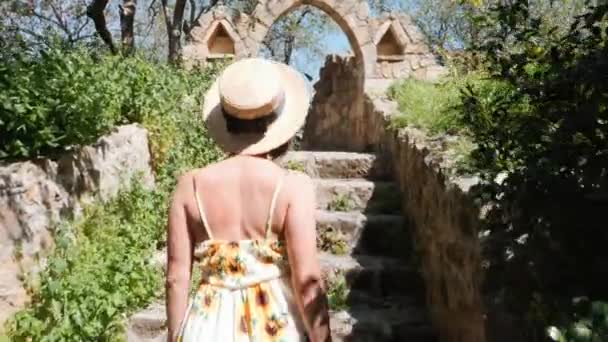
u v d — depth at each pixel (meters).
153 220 5.86
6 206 4.19
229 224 2.21
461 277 3.96
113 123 5.67
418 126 6.76
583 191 2.94
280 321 2.16
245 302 2.16
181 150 6.92
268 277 2.19
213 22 10.10
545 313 2.72
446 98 6.61
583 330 2.36
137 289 5.14
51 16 14.26
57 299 4.32
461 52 8.19
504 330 3.02
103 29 8.28
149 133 6.37
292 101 2.37
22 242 4.25
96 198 5.12
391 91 8.76
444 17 17.83
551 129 3.08
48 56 4.78
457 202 4.03
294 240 2.16
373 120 8.53
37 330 4.20
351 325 4.98
